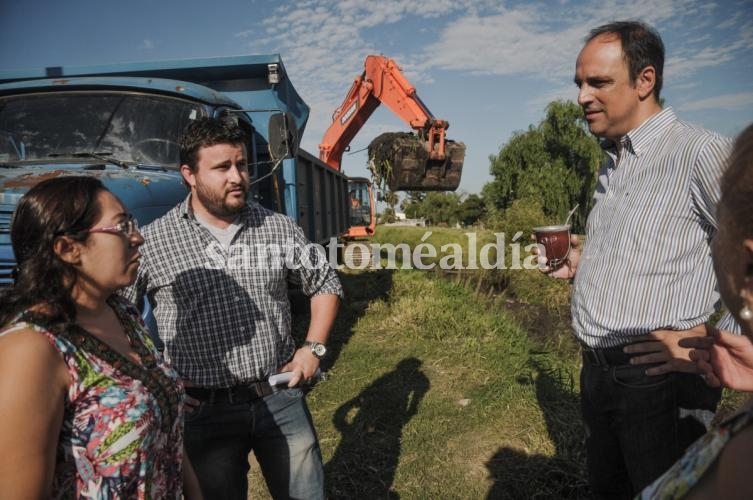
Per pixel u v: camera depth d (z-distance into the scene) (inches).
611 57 78.3
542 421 164.1
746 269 31.5
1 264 105.7
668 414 78.9
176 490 60.9
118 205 56.3
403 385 200.1
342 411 181.3
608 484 96.4
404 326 273.9
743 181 31.0
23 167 145.3
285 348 91.2
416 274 434.9
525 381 195.9
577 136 987.9
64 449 49.3
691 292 75.4
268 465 89.5
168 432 57.6
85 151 158.9
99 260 53.5
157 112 167.6
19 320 47.9
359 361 226.1
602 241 84.2
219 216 87.8
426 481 138.6
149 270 85.4
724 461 31.3
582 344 88.0
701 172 70.2
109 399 50.8
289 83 260.7
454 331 263.0
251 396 86.0
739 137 33.1
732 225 31.6
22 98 168.4
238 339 85.2
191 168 85.5
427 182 369.1
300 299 296.5
